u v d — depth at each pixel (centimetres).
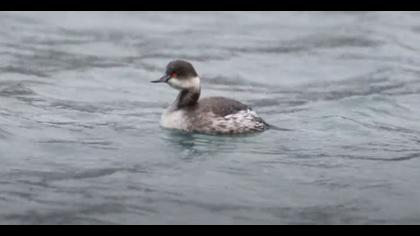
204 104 1694
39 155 1527
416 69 2273
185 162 1508
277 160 1534
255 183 1416
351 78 2198
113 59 2303
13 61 2219
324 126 1761
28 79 2067
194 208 1309
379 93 2052
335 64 2316
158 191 1370
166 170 1466
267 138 1662
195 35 2583
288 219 1277
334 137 1688
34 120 1742
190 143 1612
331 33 2617
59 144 1591
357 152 1595
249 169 1482
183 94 1709
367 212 1308
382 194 1381
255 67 2284
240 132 1675
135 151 1561
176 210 1298
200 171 1465
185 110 1694
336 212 1305
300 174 1465
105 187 1381
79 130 1689
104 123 1750
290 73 2241
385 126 1788
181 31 2627
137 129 1706
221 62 2317
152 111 1875
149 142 1616
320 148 1612
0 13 2717
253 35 2602
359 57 2375
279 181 1429
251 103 1966
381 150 1611
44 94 1956
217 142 1623
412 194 1383
